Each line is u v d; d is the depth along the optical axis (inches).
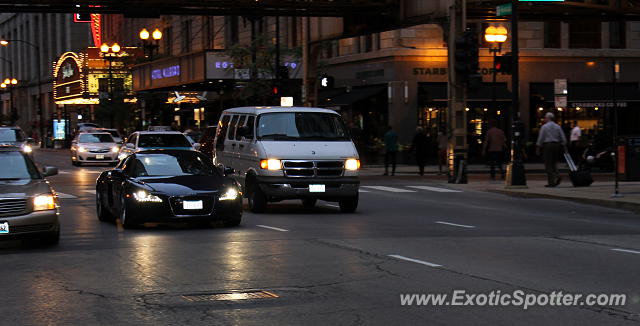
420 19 2172.7
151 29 4872.0
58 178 2199.8
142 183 1061.8
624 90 2908.5
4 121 7652.6
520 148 1739.7
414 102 2780.5
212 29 4010.8
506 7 1760.6
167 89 3823.8
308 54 2652.6
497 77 2856.8
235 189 1080.2
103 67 5059.1
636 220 1194.0
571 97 2819.9
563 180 2074.3
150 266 761.0
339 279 687.7
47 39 7544.3
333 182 1259.8
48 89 7327.8
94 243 928.9
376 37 2866.6
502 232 1029.2
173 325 526.3
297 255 824.3
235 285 661.9
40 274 723.4
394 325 524.7
